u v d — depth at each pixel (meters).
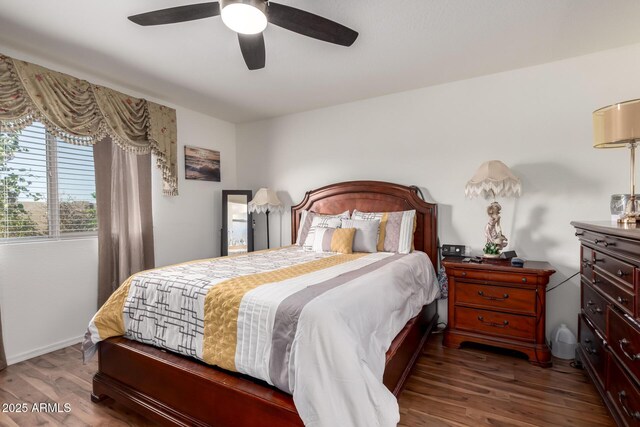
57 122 2.39
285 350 1.31
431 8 1.87
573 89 2.52
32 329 2.45
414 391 1.91
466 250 2.91
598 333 1.79
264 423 1.30
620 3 1.83
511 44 2.30
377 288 1.67
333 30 1.71
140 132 3.02
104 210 2.80
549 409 1.73
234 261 2.39
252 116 4.02
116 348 1.80
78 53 2.38
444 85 3.02
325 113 3.68
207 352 1.52
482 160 2.87
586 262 2.04
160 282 1.79
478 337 2.42
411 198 3.10
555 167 2.59
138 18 1.61
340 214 3.34
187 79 2.87
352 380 1.15
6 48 2.27
